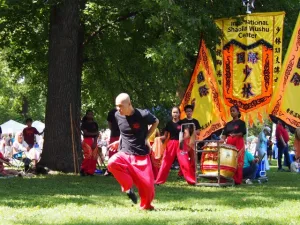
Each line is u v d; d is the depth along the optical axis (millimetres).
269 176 19188
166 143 14734
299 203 10602
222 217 8516
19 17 20844
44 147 18703
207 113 17578
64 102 18594
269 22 17594
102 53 22734
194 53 19109
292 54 17297
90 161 17828
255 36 17641
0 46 22766
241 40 17734
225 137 15453
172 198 11266
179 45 16641
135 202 9438
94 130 18047
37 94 28562
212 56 19297
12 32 22031
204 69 17703
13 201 10500
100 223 7895
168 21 16688
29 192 12328
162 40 16719
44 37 22531
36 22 22016
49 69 18844
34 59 23703
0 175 16844
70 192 12391
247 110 17672
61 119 18578
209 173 14633
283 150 23219
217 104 17500
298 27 17281
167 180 16297
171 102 24438
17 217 8414
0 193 12031
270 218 8453
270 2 20250
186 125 14719
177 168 22516
